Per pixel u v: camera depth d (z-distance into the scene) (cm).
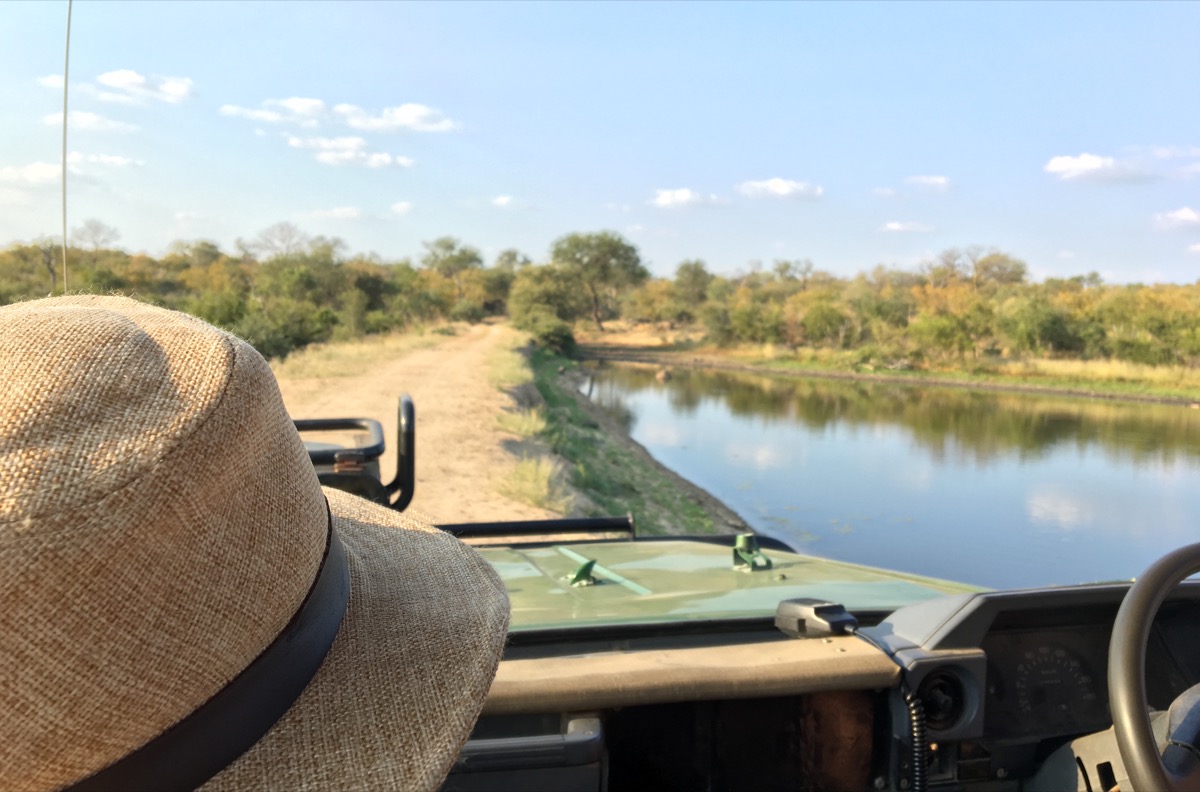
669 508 1661
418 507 1162
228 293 3441
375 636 115
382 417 1831
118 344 96
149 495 88
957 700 188
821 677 179
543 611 216
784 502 1820
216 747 94
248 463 98
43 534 83
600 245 10138
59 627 84
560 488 1374
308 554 104
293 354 3100
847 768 187
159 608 89
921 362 5662
